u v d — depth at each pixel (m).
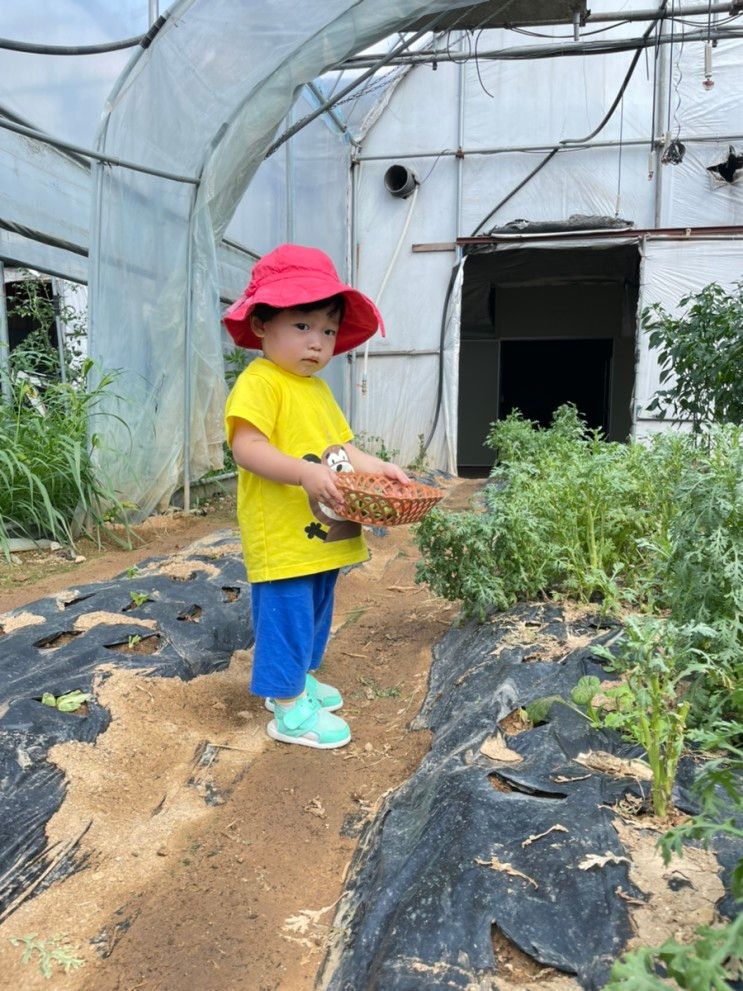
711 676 1.95
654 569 2.76
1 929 1.65
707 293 4.65
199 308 6.01
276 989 1.48
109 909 1.72
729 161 9.53
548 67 10.15
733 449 2.31
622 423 13.29
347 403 10.98
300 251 2.32
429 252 10.70
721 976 0.99
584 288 13.03
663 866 1.47
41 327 6.69
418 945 1.35
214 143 5.73
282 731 2.47
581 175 10.20
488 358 13.83
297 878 1.83
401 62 9.27
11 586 4.08
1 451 4.73
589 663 2.44
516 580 3.03
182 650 2.98
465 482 9.78
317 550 2.31
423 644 3.36
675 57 9.67
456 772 1.92
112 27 6.47
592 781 1.78
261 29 5.23
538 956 1.30
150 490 5.73
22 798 2.02
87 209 6.65
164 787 2.20
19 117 5.51
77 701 2.43
